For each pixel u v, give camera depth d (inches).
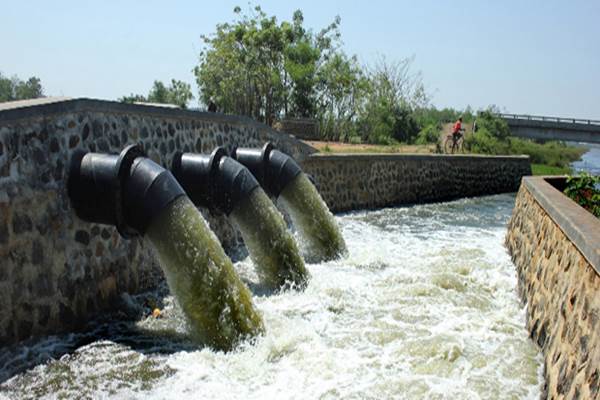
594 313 160.6
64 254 238.8
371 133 1327.5
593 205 349.4
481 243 478.6
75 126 251.6
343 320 262.2
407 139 1375.5
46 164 230.7
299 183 388.2
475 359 221.5
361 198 690.8
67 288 240.2
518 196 492.4
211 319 228.7
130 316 261.6
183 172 323.9
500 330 256.8
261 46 1223.5
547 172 1171.9
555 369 191.6
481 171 948.6
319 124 1238.9
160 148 332.2
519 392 196.2
